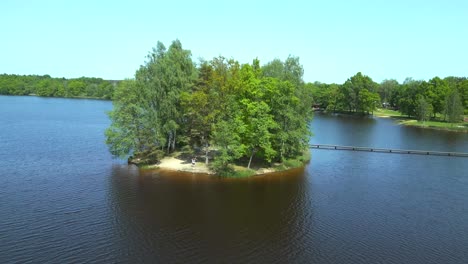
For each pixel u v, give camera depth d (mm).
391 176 66000
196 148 77562
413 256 35875
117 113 64812
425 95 165000
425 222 44500
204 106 63719
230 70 68688
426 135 123125
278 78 76562
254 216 44438
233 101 64375
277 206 48094
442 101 156625
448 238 40156
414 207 49719
